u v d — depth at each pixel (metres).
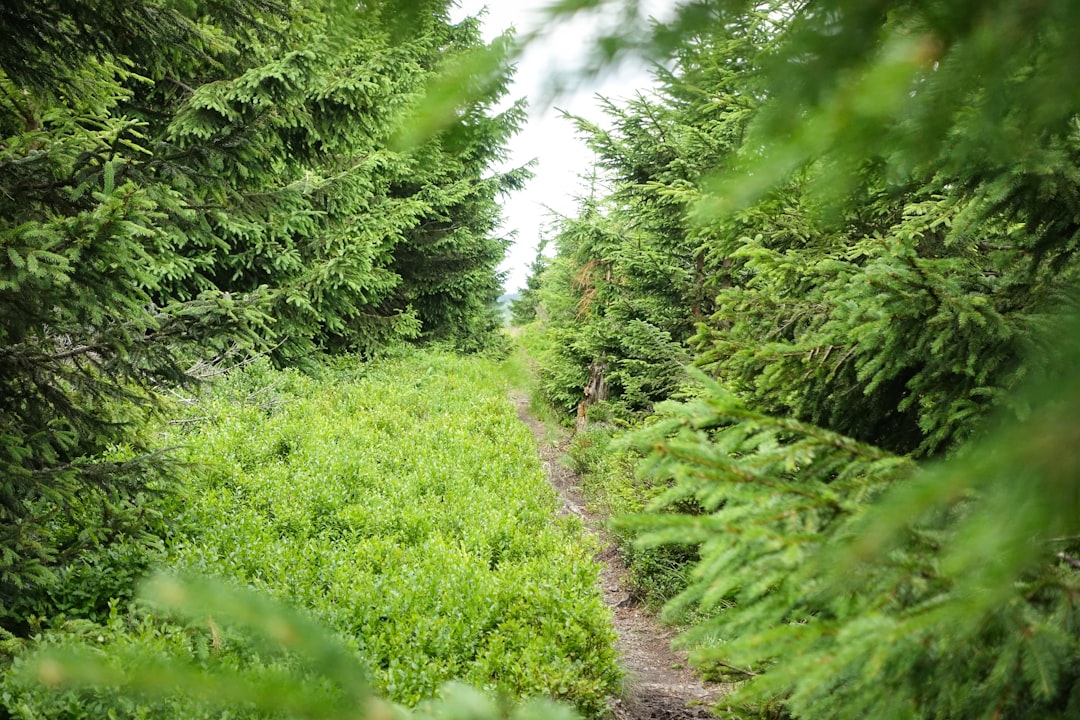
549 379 15.17
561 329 15.91
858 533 1.38
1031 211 2.52
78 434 4.66
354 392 13.50
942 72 0.92
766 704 2.87
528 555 7.58
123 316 4.21
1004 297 2.78
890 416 3.27
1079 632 1.40
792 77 0.93
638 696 5.81
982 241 3.57
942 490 0.95
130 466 4.68
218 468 7.86
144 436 5.94
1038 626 1.31
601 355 13.67
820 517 1.52
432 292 20.84
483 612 5.84
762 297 3.59
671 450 1.63
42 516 4.12
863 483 1.62
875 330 2.63
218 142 4.53
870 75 0.84
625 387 13.06
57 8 3.92
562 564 6.98
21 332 3.95
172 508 6.51
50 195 3.86
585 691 4.95
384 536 7.43
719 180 0.95
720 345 3.30
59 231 3.48
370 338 17.66
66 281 3.46
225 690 0.98
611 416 12.57
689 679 6.23
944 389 2.68
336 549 6.86
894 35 0.92
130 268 3.71
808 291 3.74
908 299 2.60
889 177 2.18
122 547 5.14
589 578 6.74
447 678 4.96
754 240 3.95
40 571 4.08
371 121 8.38
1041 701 1.48
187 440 8.64
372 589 5.82
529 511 8.95
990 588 1.22
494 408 13.97
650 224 11.20
